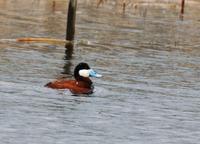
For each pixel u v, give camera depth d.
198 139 17.58
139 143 16.88
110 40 34.75
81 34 35.72
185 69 28.25
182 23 43.56
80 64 22.62
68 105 20.14
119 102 21.08
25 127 17.52
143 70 27.17
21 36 33.69
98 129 17.91
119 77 25.23
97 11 45.94
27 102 19.98
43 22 39.50
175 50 33.41
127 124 18.58
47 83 22.64
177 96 22.67
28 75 24.05
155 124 18.80
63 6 47.84
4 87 21.55
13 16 40.56
